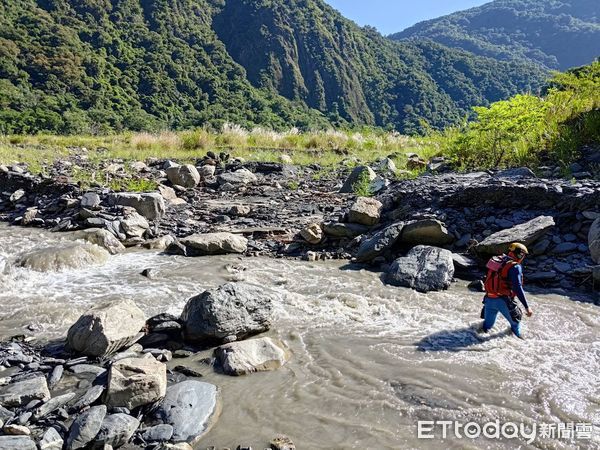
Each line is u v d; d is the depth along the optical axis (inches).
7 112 2151.8
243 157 773.3
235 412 182.9
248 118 3678.6
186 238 383.2
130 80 3651.6
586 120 498.9
